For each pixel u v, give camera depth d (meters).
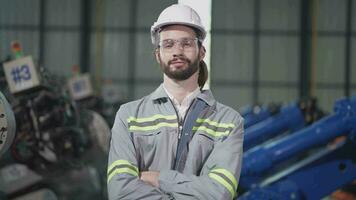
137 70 15.77
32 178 6.25
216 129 2.77
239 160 2.71
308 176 5.16
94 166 7.45
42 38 15.63
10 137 3.37
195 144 2.73
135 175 2.68
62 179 6.48
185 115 2.78
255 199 5.17
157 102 2.79
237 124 2.78
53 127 6.21
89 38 15.70
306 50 15.55
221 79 15.71
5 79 6.00
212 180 2.62
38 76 5.89
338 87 15.55
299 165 5.21
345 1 15.45
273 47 15.64
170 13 2.76
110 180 2.68
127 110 2.79
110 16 15.71
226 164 2.67
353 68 15.52
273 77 15.66
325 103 15.57
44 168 6.27
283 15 15.60
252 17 15.66
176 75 2.74
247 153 5.32
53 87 6.21
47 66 15.63
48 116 6.14
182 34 2.74
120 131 2.76
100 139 7.24
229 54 15.68
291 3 15.58
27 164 6.18
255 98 15.66
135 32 15.75
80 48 15.66
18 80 5.87
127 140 2.73
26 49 15.59
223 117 2.79
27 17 15.62
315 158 5.19
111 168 2.71
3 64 5.91
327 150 5.20
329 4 15.50
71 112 6.48
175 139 2.74
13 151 6.02
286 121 7.20
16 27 15.59
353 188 7.53
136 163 2.72
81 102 9.41
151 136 2.74
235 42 15.66
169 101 2.78
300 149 5.22
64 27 15.65
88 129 7.15
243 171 5.28
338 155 5.14
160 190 2.65
